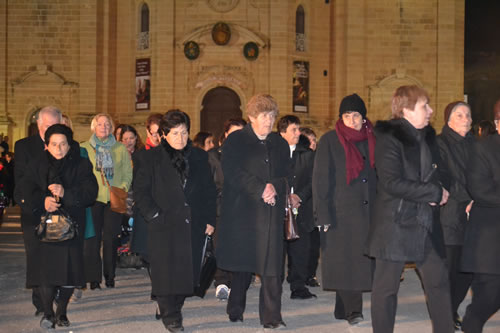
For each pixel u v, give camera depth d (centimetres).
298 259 812
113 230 905
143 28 3347
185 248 640
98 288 882
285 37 3234
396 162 536
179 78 3256
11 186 2355
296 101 3284
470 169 566
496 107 565
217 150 870
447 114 699
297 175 812
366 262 654
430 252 537
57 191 621
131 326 670
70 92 3403
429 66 3422
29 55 3419
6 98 3419
